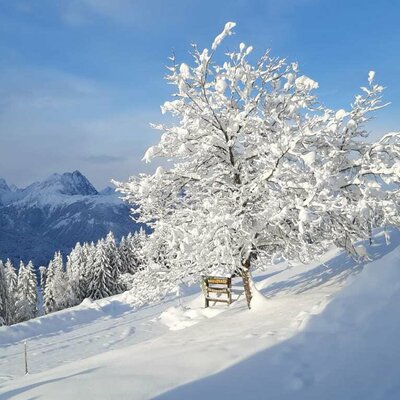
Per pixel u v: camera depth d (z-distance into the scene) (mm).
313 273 13555
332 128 8453
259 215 9180
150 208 10469
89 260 61188
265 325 7047
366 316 5203
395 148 9000
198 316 14359
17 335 17031
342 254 14656
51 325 18797
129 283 11219
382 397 3529
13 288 60156
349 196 9508
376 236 15750
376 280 5871
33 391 5074
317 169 7699
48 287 62031
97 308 22125
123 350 7965
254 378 4430
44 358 12648
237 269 10695
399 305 5117
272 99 10500
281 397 3904
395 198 8898
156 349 6805
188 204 10859
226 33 9047
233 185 10117
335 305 5758
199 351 5777
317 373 4254
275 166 8789
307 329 5480
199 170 10891
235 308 11875
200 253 9133
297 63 10234
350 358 4391
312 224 8328
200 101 10203
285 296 10516
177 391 4316
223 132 10234
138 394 4332
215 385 4379
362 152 10188
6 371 11344
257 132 9766
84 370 6062
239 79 10320
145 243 10906
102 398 4301
